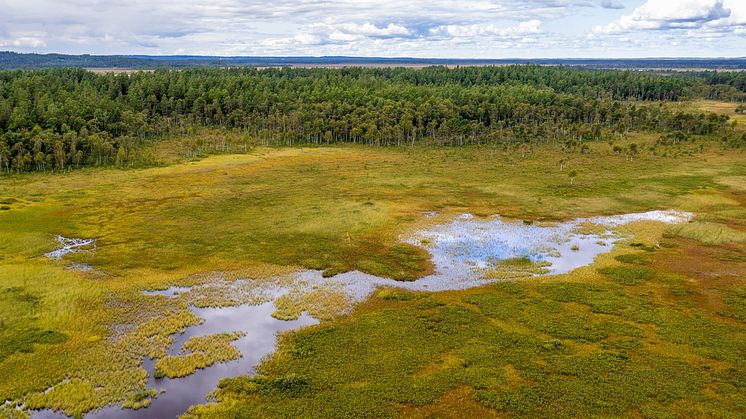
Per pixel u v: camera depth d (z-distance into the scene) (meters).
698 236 81.94
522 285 63.94
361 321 53.88
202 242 78.62
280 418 38.22
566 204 102.56
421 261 72.56
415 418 38.34
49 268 67.06
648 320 54.09
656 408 39.06
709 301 59.03
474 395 40.88
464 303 58.91
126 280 63.78
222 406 39.53
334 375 43.81
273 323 53.78
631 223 90.31
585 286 63.44
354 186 118.06
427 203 103.38
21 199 101.75
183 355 46.97
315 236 82.12
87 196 106.12
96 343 48.56
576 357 46.56
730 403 39.66
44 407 39.34
